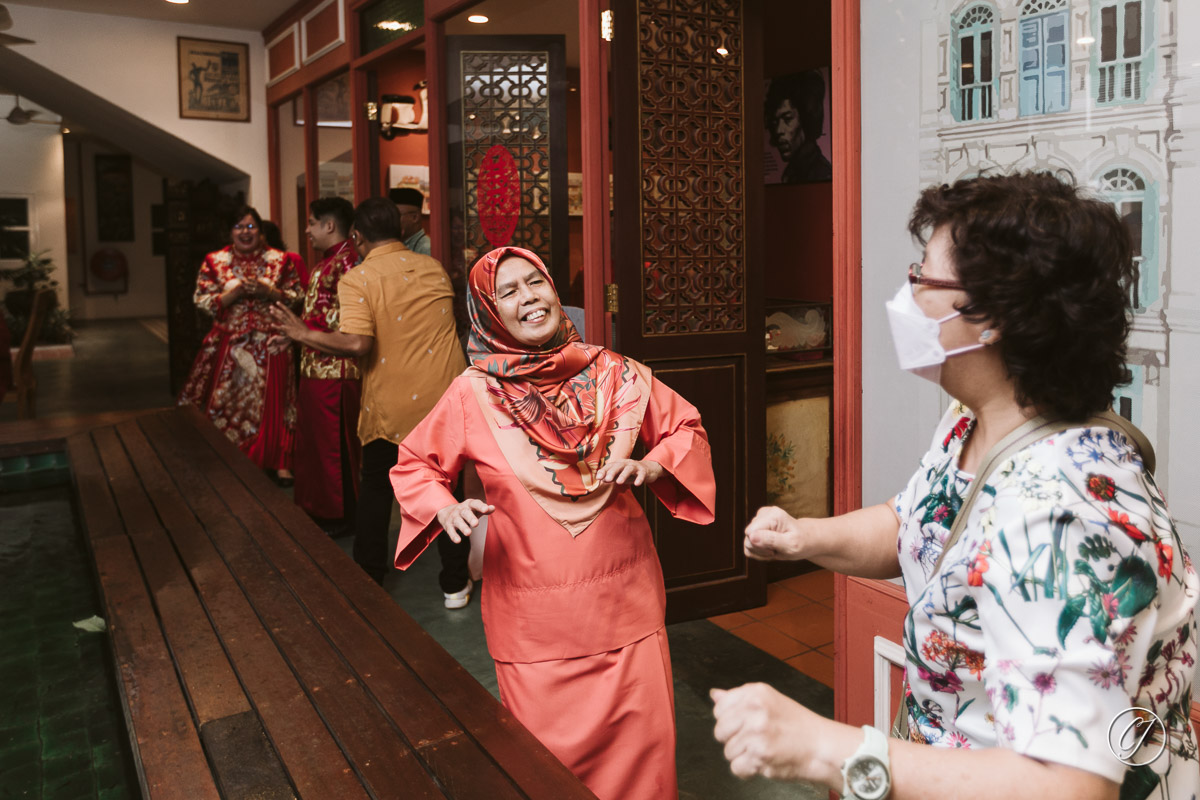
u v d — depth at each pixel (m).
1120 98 1.47
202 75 7.30
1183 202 1.40
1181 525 1.44
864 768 0.77
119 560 2.51
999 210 0.83
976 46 1.69
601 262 3.37
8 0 6.54
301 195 6.94
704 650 3.20
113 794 1.85
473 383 1.87
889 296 1.93
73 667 2.43
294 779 1.38
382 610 2.07
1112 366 0.85
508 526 1.82
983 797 0.74
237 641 1.92
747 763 0.79
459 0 4.13
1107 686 0.74
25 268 13.70
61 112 8.72
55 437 4.23
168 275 8.12
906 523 1.01
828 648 3.21
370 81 5.55
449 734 1.49
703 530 3.49
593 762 1.82
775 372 3.93
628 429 1.87
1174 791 0.85
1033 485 0.81
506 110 4.05
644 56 3.28
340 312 3.44
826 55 4.48
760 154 3.50
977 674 0.88
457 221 4.39
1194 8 1.36
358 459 4.54
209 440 4.16
